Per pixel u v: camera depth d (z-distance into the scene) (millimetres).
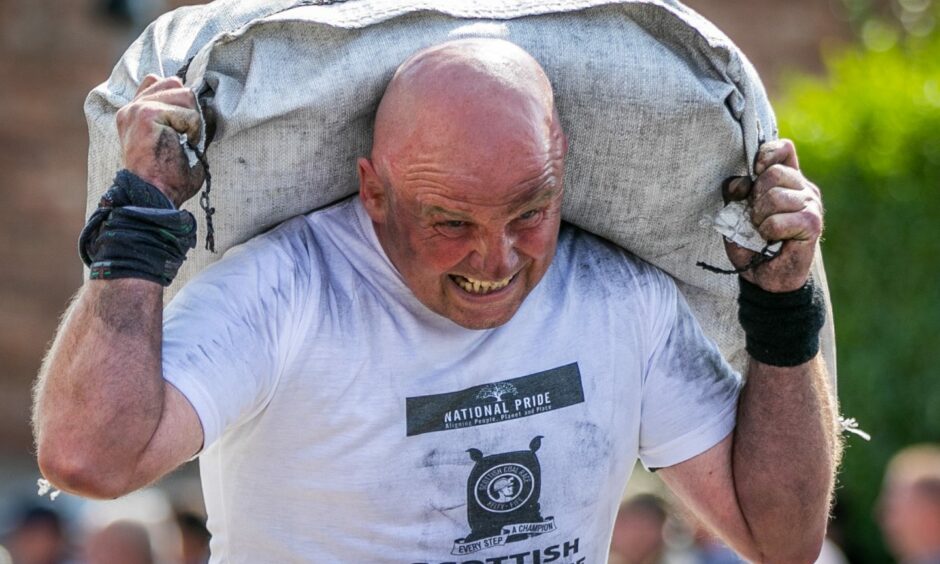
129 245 7504
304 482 8109
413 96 7566
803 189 8352
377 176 7848
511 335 8281
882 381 23453
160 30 8594
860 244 23562
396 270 8109
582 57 8297
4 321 33250
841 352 23734
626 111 8375
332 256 8227
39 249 33344
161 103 7699
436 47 7762
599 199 8688
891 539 19047
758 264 8430
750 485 8828
